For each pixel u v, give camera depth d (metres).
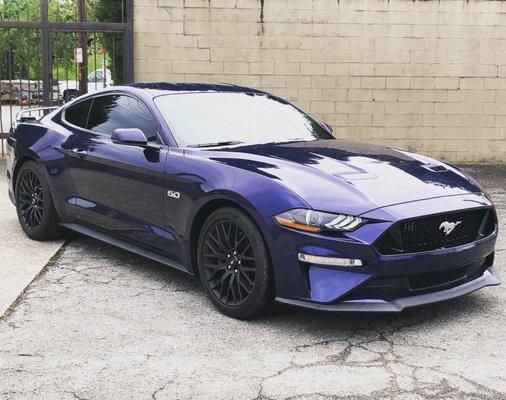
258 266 3.98
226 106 5.24
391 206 3.83
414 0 11.26
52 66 10.98
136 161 4.84
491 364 3.57
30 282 4.89
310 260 3.77
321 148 4.75
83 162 5.38
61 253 5.68
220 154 4.47
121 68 12.48
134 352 3.68
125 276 5.07
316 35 11.21
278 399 3.15
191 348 3.74
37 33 11.30
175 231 4.57
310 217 3.77
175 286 4.85
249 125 5.10
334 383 3.32
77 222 5.66
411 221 3.83
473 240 4.21
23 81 11.58
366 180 4.07
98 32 11.02
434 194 4.06
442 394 3.22
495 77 11.60
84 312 4.30
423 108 11.57
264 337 3.90
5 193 8.30
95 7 13.58
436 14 11.33
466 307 4.45
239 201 4.04
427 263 3.86
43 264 5.34
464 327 4.09
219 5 11.02
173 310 4.35
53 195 5.78
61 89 12.55
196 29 11.04
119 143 4.70
